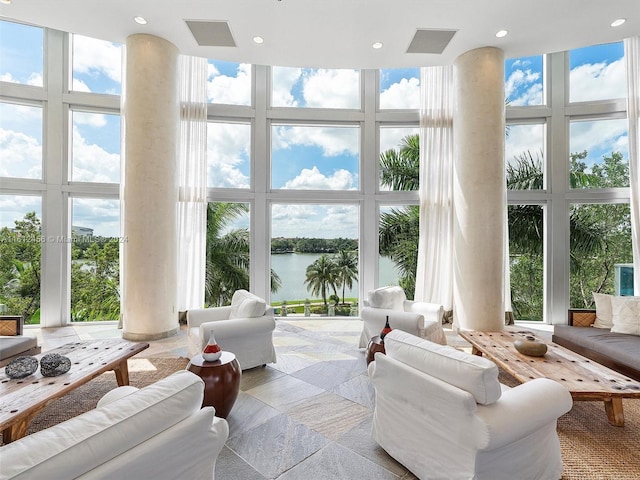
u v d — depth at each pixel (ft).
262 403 8.89
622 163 16.96
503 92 15.11
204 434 4.43
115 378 10.59
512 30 13.62
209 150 18.52
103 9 12.57
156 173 14.44
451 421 5.22
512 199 17.76
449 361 5.47
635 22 13.10
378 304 13.28
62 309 16.89
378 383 6.77
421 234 17.74
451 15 12.78
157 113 14.40
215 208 18.56
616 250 17.07
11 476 2.77
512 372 8.48
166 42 14.56
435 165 17.70
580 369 8.61
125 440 3.55
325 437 7.33
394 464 6.42
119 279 17.67
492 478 5.04
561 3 12.09
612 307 12.46
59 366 7.70
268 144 18.65
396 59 15.76
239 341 10.82
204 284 17.83
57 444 3.17
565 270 17.37
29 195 16.53
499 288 14.96
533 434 5.47
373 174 18.70
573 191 17.31
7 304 16.38
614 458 6.72
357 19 13.01
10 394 6.73
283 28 13.60
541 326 17.11
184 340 14.48
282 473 6.16
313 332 16.12
